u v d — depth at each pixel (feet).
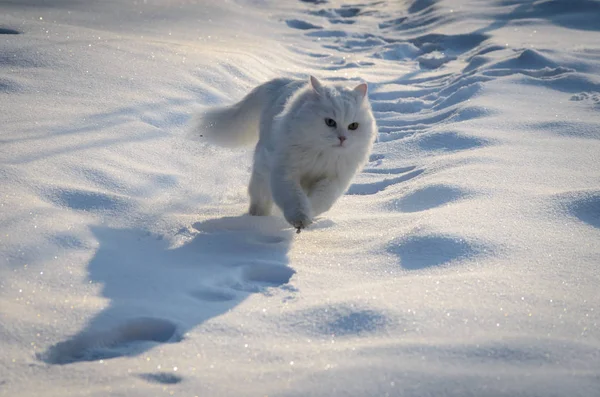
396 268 10.18
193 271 10.18
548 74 25.46
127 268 10.09
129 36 27.17
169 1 39.86
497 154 16.21
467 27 36.96
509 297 8.58
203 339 7.90
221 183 15.81
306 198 12.45
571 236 10.95
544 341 7.23
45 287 9.17
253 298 9.27
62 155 14.29
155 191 14.15
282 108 13.91
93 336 8.13
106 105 18.21
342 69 30.22
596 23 35.91
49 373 7.18
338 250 11.32
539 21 36.83
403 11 45.73
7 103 17.48
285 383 6.68
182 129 18.26
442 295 8.66
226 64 24.39
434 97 25.30
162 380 6.96
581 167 15.05
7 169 12.70
